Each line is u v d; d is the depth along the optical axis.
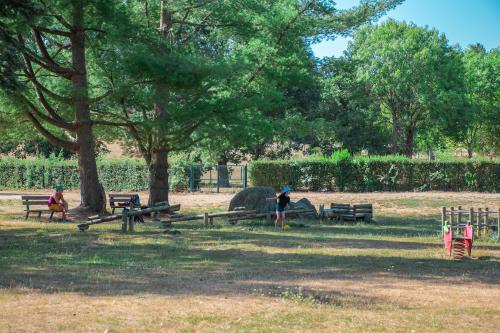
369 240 21.89
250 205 30.52
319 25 36.00
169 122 27.33
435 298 11.51
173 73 25.84
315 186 50.50
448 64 70.69
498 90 81.50
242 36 32.81
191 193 49.75
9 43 20.38
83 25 27.62
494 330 9.23
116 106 31.59
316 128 34.69
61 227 24.78
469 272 14.76
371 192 49.84
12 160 55.53
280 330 8.91
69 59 31.80
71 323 9.02
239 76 30.66
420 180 50.59
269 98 30.08
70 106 31.47
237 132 28.45
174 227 25.92
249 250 18.39
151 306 10.29
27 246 18.67
